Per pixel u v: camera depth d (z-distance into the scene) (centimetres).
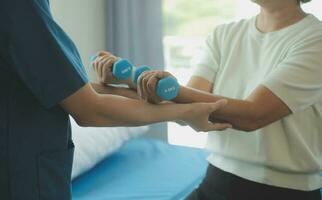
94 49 262
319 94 104
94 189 171
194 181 182
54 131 81
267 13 114
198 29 277
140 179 182
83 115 79
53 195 83
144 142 229
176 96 92
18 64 72
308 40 103
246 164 114
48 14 74
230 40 123
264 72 110
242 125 99
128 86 104
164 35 264
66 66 74
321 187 117
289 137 107
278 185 110
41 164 80
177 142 277
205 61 127
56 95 74
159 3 250
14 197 79
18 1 70
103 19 266
